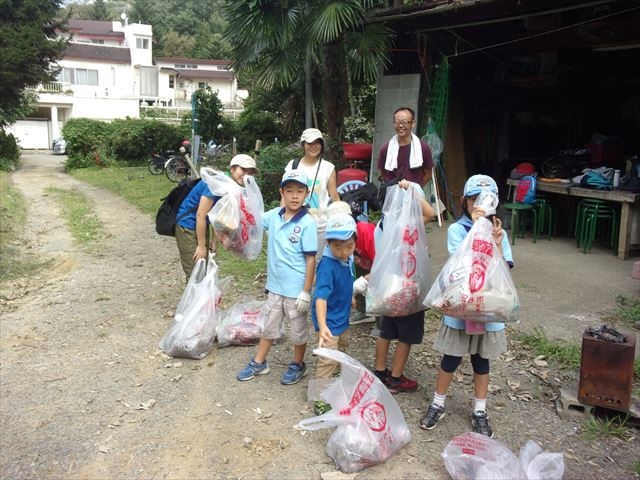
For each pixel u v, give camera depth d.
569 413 3.31
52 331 4.80
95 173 21.06
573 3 6.32
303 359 3.87
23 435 3.21
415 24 7.98
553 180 7.40
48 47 15.56
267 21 7.95
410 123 4.32
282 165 11.12
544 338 4.27
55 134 37.41
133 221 10.47
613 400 3.15
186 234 4.76
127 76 45.00
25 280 6.48
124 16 54.38
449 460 2.75
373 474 2.80
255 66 9.10
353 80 11.59
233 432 3.19
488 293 2.75
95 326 4.90
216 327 4.43
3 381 3.88
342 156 9.48
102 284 6.20
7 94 15.31
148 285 6.15
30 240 8.73
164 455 3.00
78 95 43.19
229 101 53.41
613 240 6.87
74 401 3.59
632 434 3.11
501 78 9.27
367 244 4.00
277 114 19.84
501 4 6.80
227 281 4.63
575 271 6.00
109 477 2.83
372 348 4.29
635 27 6.78
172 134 24.67
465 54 8.98
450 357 3.11
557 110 9.82
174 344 4.18
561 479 2.57
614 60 9.59
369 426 2.82
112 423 3.32
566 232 7.87
